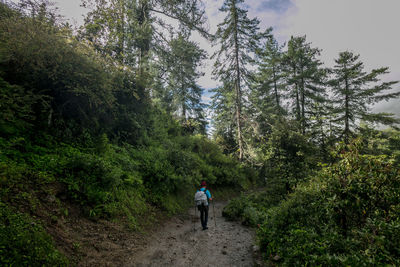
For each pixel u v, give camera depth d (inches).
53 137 203.9
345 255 115.1
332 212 148.8
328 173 160.9
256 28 718.5
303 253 122.6
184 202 339.3
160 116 551.2
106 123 302.8
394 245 105.6
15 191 122.3
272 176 427.2
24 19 205.2
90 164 185.3
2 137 160.7
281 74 970.7
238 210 307.7
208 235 217.3
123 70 340.2
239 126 731.4
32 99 181.2
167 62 574.6
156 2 530.9
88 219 155.4
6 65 183.5
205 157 599.5
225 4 716.0
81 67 227.8
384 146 703.7
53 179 153.3
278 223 181.6
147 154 337.1
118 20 377.4
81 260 117.5
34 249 97.8
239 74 747.4
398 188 126.6
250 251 177.0
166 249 170.2
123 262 134.4
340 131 741.9
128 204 209.2
